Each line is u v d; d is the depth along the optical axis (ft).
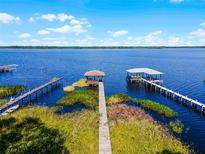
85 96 136.15
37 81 221.87
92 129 78.33
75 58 548.72
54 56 630.33
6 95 155.33
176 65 379.76
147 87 189.26
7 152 60.90
